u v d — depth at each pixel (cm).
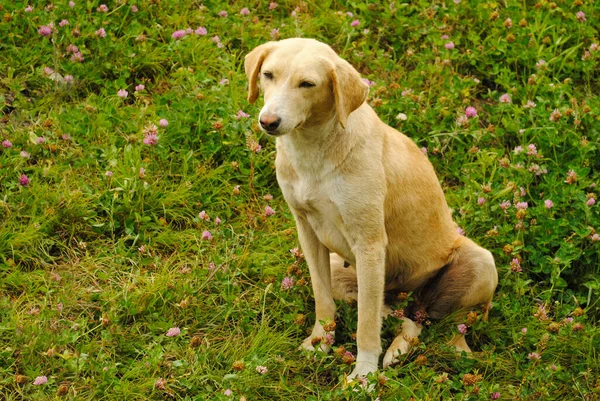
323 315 613
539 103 818
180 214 704
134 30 837
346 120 553
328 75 546
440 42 884
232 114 763
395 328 623
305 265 666
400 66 874
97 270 650
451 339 619
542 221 705
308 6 933
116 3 857
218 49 854
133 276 640
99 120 743
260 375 564
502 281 672
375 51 891
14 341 571
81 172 716
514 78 888
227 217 710
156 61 829
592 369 604
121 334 584
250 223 698
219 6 898
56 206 676
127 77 809
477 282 633
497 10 945
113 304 609
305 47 554
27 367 554
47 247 662
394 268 644
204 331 611
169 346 581
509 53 888
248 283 655
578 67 883
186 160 723
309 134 563
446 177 786
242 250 671
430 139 788
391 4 913
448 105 826
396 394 563
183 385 559
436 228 638
